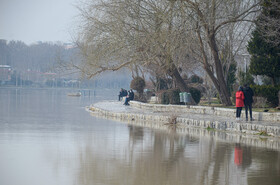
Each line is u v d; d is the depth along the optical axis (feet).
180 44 107.65
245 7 117.60
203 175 44.39
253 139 71.56
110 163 49.52
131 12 113.70
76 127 87.71
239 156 55.11
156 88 175.22
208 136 75.10
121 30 114.73
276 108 102.32
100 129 84.69
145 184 40.40
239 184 40.96
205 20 105.60
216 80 120.47
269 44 107.86
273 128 73.67
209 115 103.04
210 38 112.06
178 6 105.50
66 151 57.06
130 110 130.21
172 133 79.25
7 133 74.79
